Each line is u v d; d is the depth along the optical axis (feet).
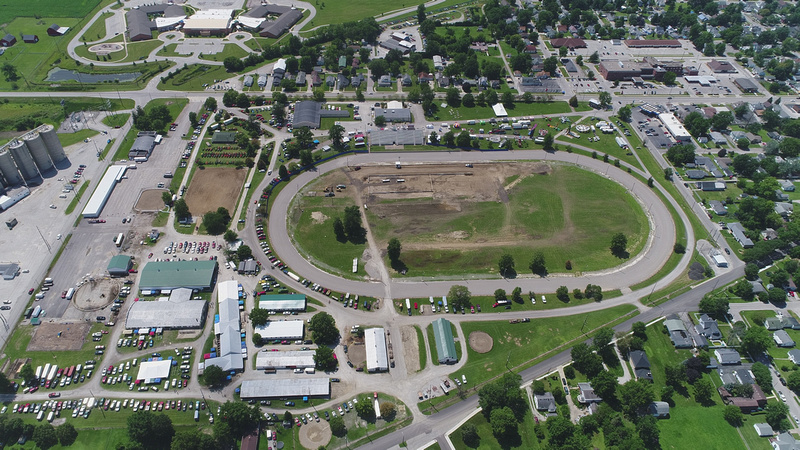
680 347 583.99
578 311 622.95
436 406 524.93
